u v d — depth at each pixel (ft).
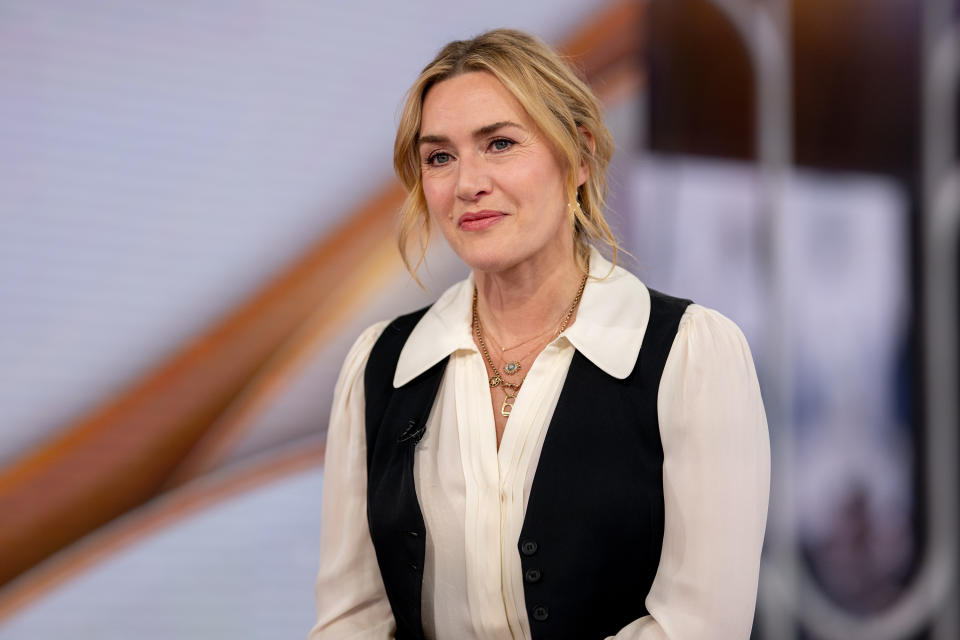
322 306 30.94
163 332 29.78
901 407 34.50
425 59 32.48
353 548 16.19
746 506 13.79
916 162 35.12
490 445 14.78
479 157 14.30
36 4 29.09
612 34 32.83
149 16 30.09
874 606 33.83
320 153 31.32
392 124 31.99
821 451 33.73
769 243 33.60
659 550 14.03
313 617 30.37
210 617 29.66
